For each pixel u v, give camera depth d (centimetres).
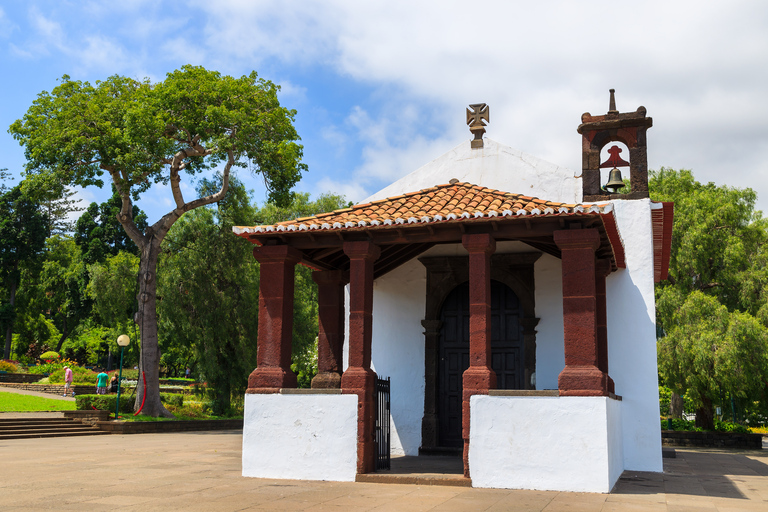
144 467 1053
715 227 2397
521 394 846
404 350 1340
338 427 908
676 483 959
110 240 5462
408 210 1017
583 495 775
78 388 3538
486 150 1348
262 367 962
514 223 901
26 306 5453
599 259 1127
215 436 2078
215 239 3084
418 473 920
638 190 1238
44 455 1289
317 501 706
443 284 1326
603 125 1273
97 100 2519
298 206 4134
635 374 1188
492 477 837
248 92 2619
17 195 5325
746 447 2145
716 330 2053
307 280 3959
